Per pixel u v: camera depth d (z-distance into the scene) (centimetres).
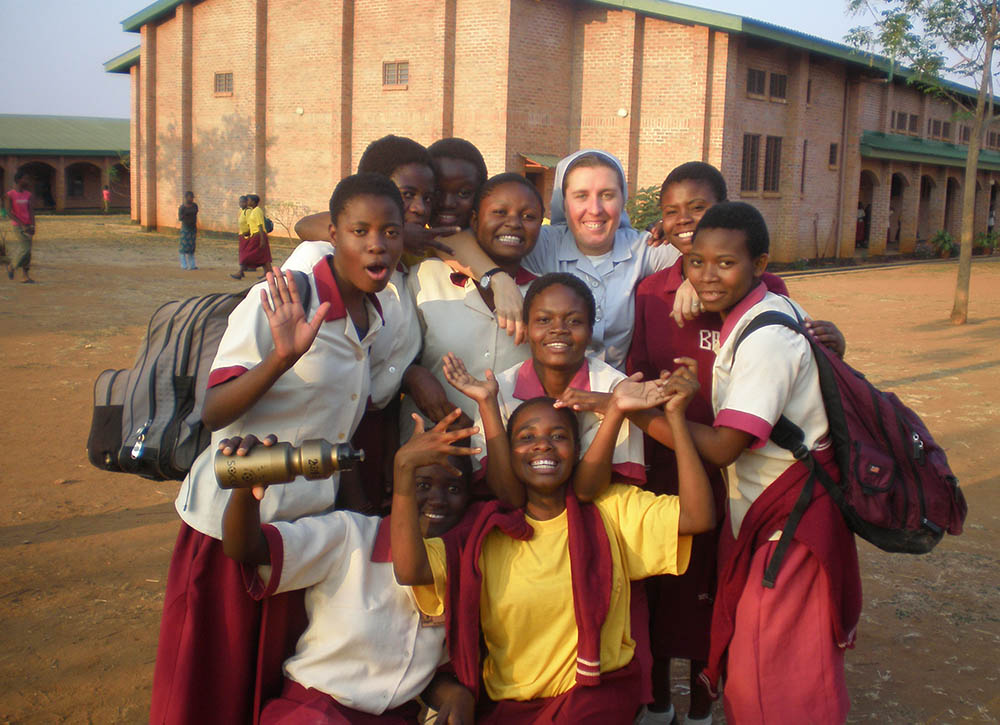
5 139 4409
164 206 3319
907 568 550
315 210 2830
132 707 381
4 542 550
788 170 2648
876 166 3200
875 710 392
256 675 284
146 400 286
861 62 2684
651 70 2355
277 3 2831
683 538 291
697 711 363
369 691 280
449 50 2423
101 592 488
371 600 283
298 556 270
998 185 4275
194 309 297
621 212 370
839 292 2109
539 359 313
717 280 285
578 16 2425
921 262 3172
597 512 295
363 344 291
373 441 332
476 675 280
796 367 272
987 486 700
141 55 3291
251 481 243
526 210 333
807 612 275
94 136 4734
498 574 288
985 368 1170
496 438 297
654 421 288
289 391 276
